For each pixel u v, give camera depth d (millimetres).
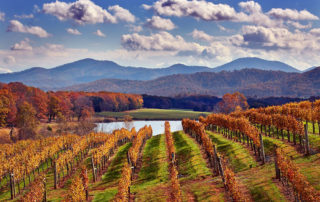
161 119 161000
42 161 52000
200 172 34125
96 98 189125
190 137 61844
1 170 43250
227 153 39156
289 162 23516
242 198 21281
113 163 49844
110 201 29281
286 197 21328
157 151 52156
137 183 36094
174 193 24875
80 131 106125
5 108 108750
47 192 36875
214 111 170000
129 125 123750
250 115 56188
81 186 29641
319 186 21172
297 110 46562
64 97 169000
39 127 111062
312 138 35812
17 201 33625
